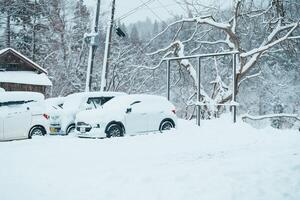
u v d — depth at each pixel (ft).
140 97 52.70
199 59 64.44
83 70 131.34
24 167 29.76
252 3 93.71
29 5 141.90
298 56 104.06
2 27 142.10
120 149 37.78
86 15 141.90
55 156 34.73
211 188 20.33
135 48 128.26
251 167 24.76
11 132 51.85
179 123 64.75
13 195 21.86
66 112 56.85
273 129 50.42
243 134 47.11
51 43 138.00
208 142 41.70
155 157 32.53
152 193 20.16
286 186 20.44
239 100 129.49
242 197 18.74
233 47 89.61
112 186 22.08
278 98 121.70
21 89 99.91
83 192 21.44
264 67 117.19
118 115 49.44
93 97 59.00
